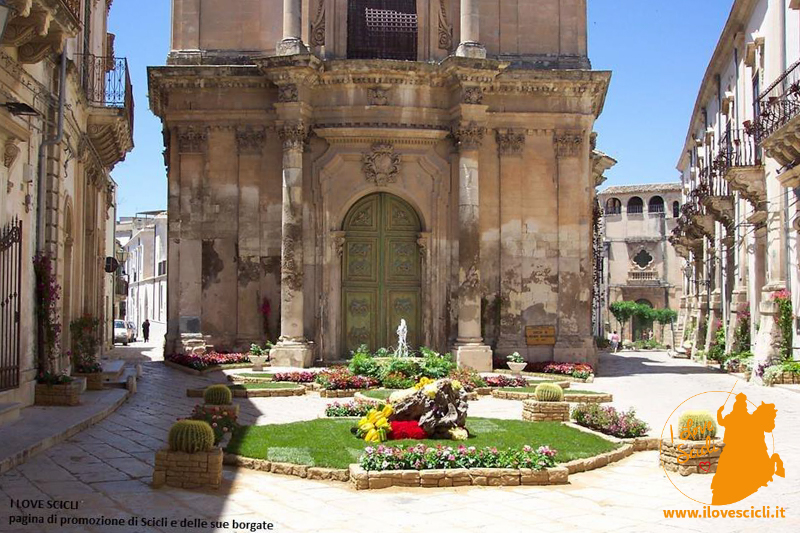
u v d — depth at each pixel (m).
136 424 14.66
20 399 15.21
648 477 11.16
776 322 22.98
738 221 28.97
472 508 9.35
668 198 66.94
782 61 23.62
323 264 26.00
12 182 15.17
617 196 68.50
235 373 22.59
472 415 16.41
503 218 26.66
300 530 8.38
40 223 17.17
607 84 27.11
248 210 26.23
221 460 10.19
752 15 27.59
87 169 24.16
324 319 25.97
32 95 16.48
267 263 26.14
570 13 27.50
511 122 26.77
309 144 26.14
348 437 12.85
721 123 33.59
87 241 25.53
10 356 14.59
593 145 31.05
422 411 13.19
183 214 26.14
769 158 24.27
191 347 25.53
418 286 26.86
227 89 26.25
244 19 26.89
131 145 26.64
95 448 12.34
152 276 63.53
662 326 66.69
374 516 8.95
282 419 15.65
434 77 25.94
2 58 14.37
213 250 26.20
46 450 12.13
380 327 26.70
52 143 17.36
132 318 71.81
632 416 14.26
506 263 26.58
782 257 23.39
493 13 27.34
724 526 8.68
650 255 67.50
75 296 21.64
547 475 10.64
